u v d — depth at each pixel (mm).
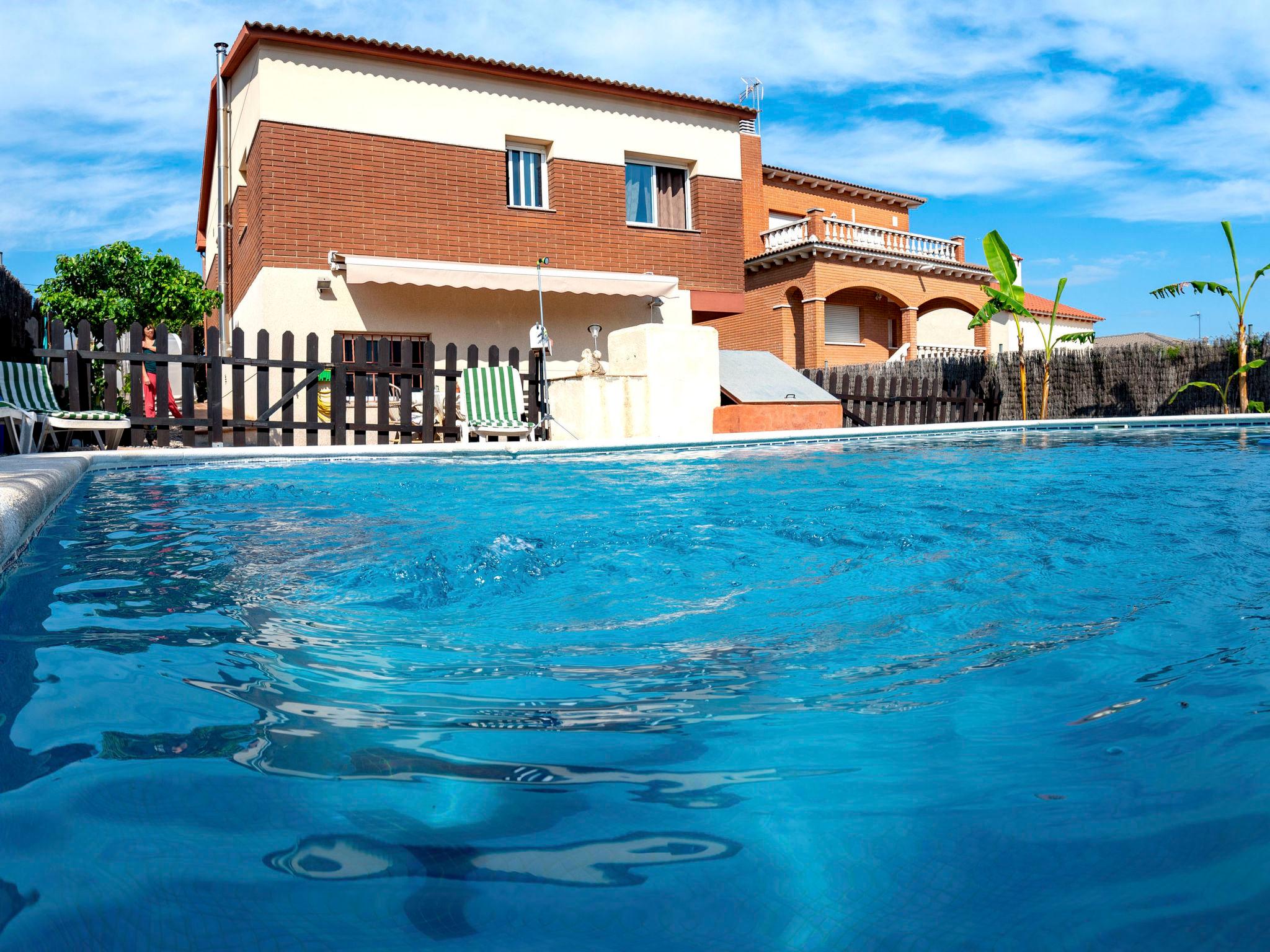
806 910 823
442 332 13891
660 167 16406
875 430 10906
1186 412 16281
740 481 6238
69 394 9109
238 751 1240
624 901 836
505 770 1200
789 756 1263
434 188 13883
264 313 12586
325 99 13047
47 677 1587
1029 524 3926
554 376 14133
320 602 2443
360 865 901
